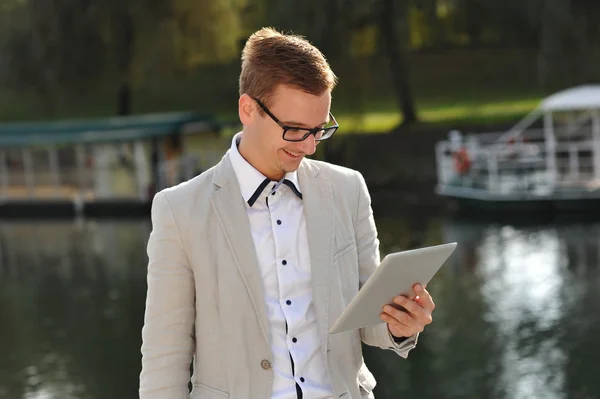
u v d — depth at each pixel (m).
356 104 27.66
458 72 35.47
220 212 2.57
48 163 26.88
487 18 28.48
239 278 2.54
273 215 2.59
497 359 10.27
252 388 2.52
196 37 30.62
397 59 29.55
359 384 2.67
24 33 29.98
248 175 2.59
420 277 2.47
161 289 2.57
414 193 25.70
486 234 18.44
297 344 2.56
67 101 31.98
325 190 2.66
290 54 2.41
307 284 2.59
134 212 25.78
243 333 2.53
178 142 26.55
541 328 11.34
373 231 2.77
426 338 11.28
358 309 2.41
